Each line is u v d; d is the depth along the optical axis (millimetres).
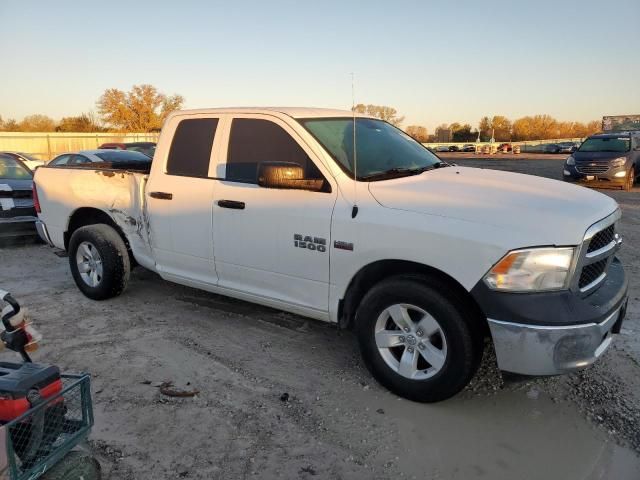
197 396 3693
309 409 3533
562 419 3428
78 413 2811
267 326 4910
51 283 6359
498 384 3842
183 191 4723
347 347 4473
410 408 3543
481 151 60781
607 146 16062
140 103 62781
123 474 2906
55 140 39062
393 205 3555
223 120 4613
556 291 3105
